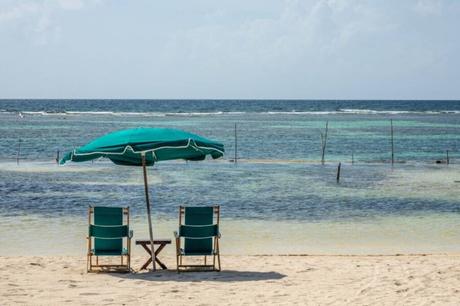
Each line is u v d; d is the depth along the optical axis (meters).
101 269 11.75
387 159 42.66
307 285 10.38
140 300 9.27
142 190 25.12
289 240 15.95
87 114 114.06
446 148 52.28
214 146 10.88
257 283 10.54
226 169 34.28
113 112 125.44
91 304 8.98
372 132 71.50
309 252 14.50
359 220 19.14
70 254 13.95
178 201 22.36
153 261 11.63
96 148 10.55
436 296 9.54
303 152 46.97
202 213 11.26
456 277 10.90
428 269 11.66
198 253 11.35
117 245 11.34
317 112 139.88
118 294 9.64
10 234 16.14
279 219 19.08
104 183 27.12
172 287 10.18
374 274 11.25
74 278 10.86
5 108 145.75
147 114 116.69
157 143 10.44
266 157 42.84
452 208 21.66
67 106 166.88
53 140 53.31
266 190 25.77
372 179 30.36
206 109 151.62
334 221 18.89
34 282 10.44
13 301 9.06
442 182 29.31
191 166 35.69
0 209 20.06
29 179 28.14
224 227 17.64
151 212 19.91
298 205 21.91
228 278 10.98
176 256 12.42
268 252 14.47
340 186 27.44
